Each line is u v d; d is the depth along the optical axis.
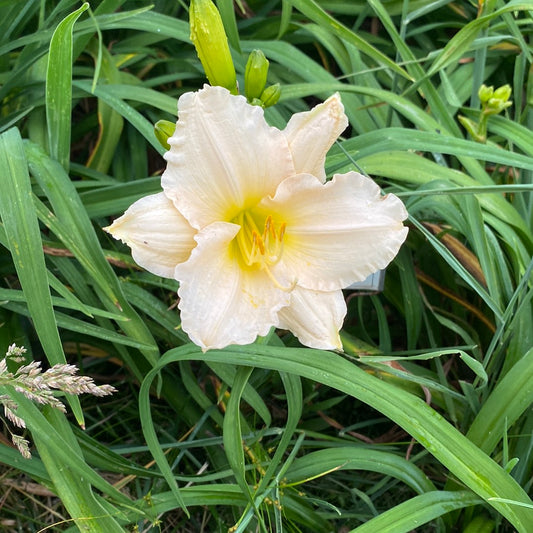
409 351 0.41
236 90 0.33
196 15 0.30
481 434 0.35
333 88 0.45
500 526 0.36
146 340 0.36
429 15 0.56
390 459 0.35
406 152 0.42
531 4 0.39
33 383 0.26
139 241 0.29
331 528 0.36
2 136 0.34
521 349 0.38
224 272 0.30
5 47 0.42
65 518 0.38
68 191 0.36
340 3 0.54
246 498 0.34
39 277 0.31
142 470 0.35
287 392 0.34
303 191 0.30
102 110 0.47
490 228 0.44
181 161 0.29
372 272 0.31
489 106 0.42
